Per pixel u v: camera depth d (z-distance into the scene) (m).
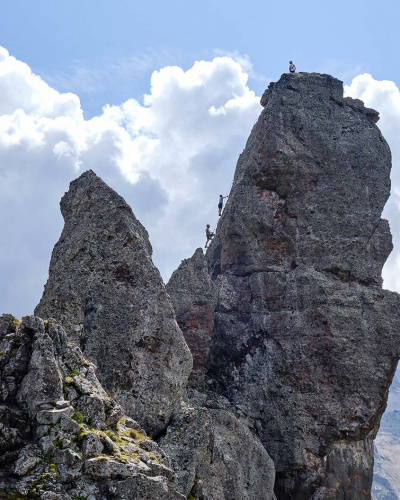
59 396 20.48
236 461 29.95
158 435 28.09
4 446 19.22
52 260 30.58
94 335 28.62
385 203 42.28
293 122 42.41
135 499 19.38
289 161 41.47
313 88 43.66
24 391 20.42
